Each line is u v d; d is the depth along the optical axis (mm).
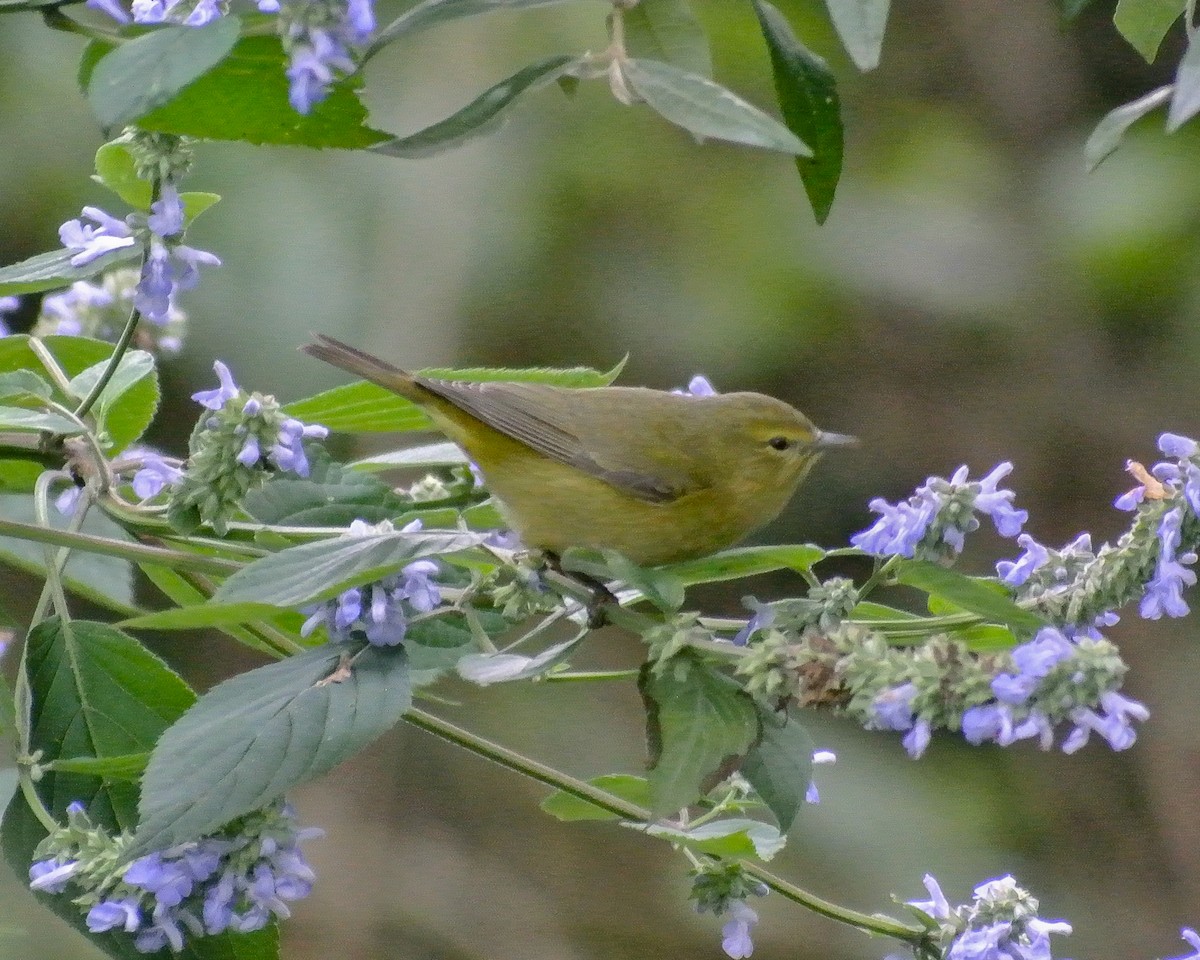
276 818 4902
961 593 5164
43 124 11641
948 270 13383
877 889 12766
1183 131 13641
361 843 13758
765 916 12812
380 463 6887
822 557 5664
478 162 12328
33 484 6492
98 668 5613
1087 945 13266
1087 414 13766
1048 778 13727
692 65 5609
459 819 13922
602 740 13641
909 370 13711
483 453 7207
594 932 13711
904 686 4316
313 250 11562
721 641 4840
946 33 13898
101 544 5113
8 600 11445
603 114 12734
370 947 13289
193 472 5242
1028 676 4219
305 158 11688
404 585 5062
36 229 11594
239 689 4852
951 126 13797
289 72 4508
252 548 5379
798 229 13117
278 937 5383
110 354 6645
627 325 12797
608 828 14125
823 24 12820
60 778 5461
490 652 5262
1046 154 13836
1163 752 14031
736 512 7848
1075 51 13805
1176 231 13422
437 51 11820
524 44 11883
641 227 12891
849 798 13023
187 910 4953
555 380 6879
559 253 12617
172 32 4078
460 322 12133
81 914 5051
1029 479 14000
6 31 11633
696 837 5445
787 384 13539
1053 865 13500
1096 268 13539
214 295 11438
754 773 4797
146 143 5309
